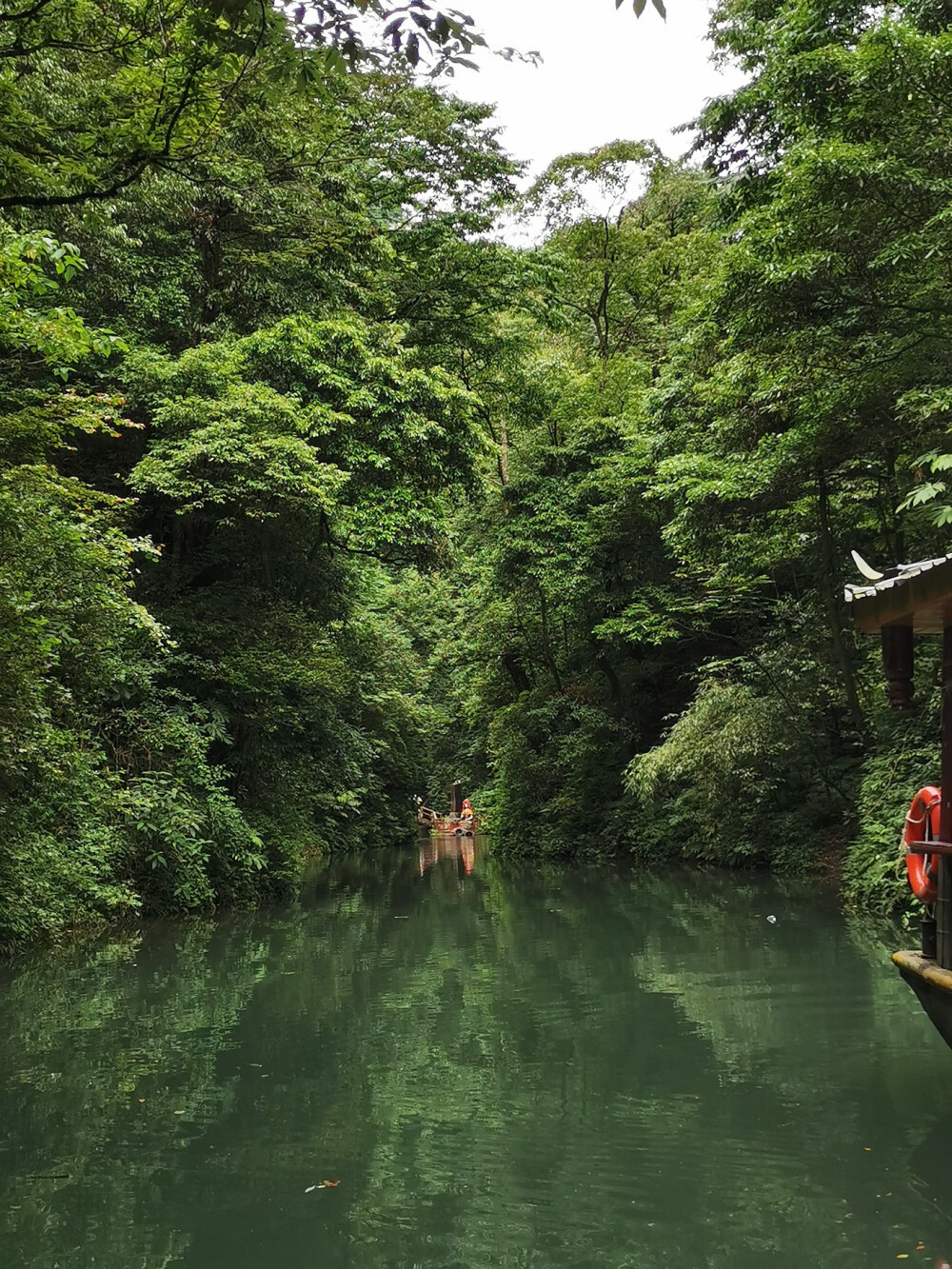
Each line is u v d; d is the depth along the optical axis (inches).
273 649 674.8
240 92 301.1
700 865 785.6
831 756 683.4
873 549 635.5
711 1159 181.8
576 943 426.9
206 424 598.9
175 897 552.4
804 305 452.1
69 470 645.3
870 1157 180.2
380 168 815.7
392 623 1465.3
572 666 1105.4
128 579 579.5
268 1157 188.7
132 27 276.8
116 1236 157.3
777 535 619.8
